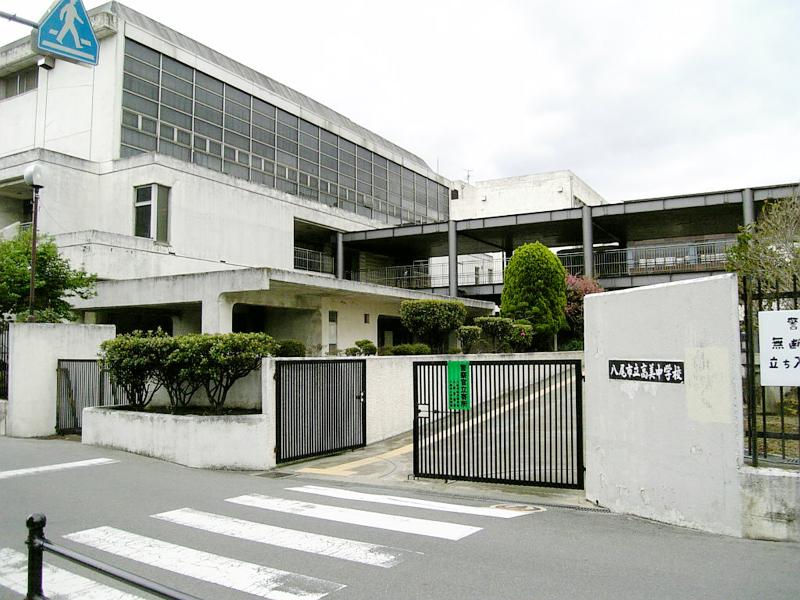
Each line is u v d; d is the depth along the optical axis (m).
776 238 11.91
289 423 10.84
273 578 5.07
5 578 5.26
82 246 20.31
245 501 7.92
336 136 37.03
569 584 4.82
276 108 32.88
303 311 23.44
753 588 4.69
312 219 32.28
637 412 7.09
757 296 6.72
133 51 25.83
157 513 7.29
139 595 4.87
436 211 46.81
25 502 7.87
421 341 19.02
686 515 6.48
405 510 7.41
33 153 23.23
